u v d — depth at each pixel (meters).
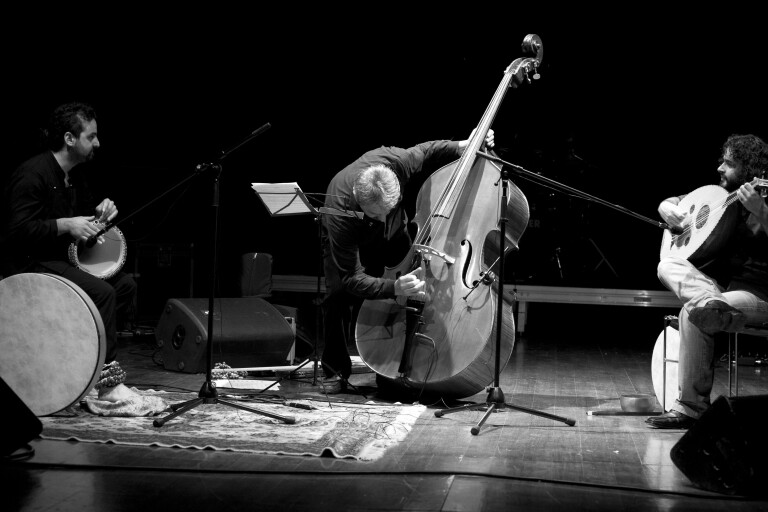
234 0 7.47
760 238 3.50
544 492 2.61
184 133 7.85
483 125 4.04
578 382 4.75
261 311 4.95
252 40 7.71
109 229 3.64
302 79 8.02
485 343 3.68
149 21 7.25
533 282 8.09
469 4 7.75
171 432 3.22
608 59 8.06
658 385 3.90
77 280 3.67
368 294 3.86
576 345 6.39
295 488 2.59
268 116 8.13
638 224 9.27
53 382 3.44
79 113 3.78
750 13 7.50
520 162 8.65
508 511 2.43
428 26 7.84
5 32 6.61
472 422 3.57
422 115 8.30
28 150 6.42
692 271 3.53
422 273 3.84
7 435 2.87
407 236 4.33
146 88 7.55
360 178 3.69
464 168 3.91
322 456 2.95
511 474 2.79
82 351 3.40
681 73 8.02
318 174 8.45
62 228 3.61
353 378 4.71
